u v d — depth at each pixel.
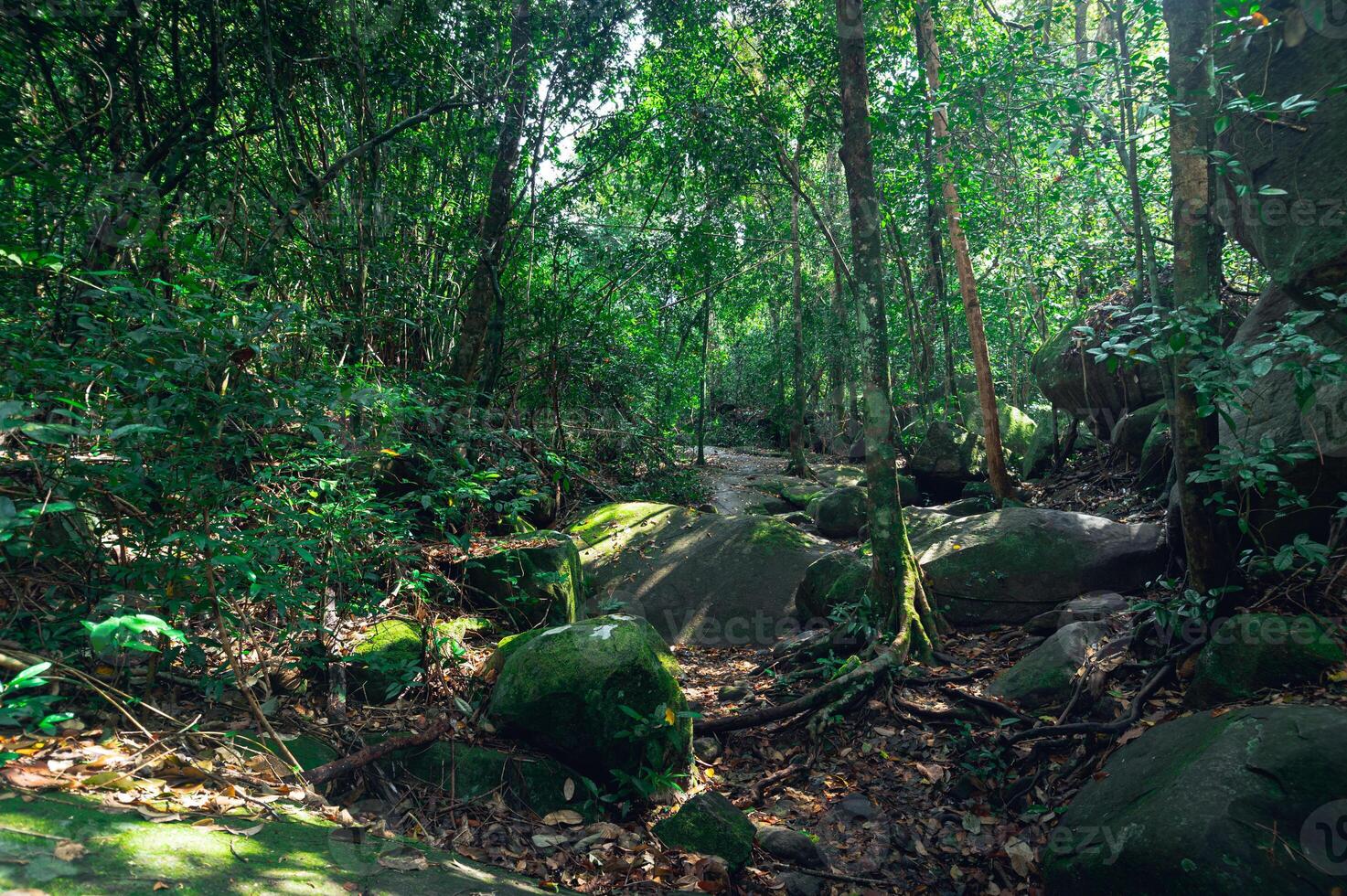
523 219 7.94
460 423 6.11
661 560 7.55
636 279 11.08
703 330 16.34
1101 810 3.21
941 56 10.80
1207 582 4.12
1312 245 3.74
